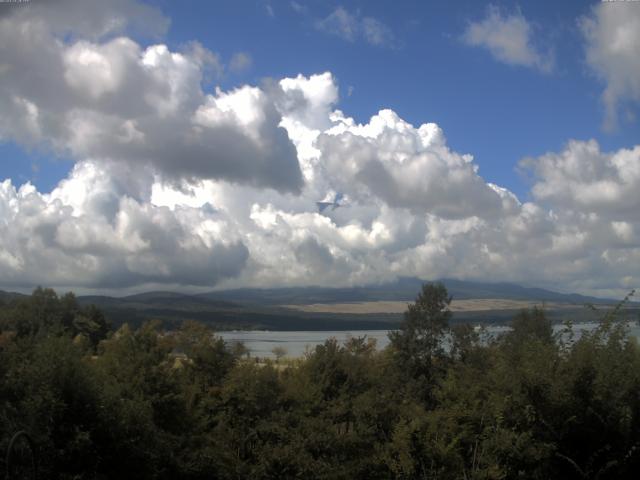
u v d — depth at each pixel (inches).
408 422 599.2
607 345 535.8
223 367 1073.5
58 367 553.3
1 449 476.1
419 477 528.4
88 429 549.0
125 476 586.2
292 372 1118.4
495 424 509.0
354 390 1112.2
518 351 594.9
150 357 858.1
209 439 822.5
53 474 511.2
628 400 502.0
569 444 495.5
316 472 714.8
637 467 507.2
